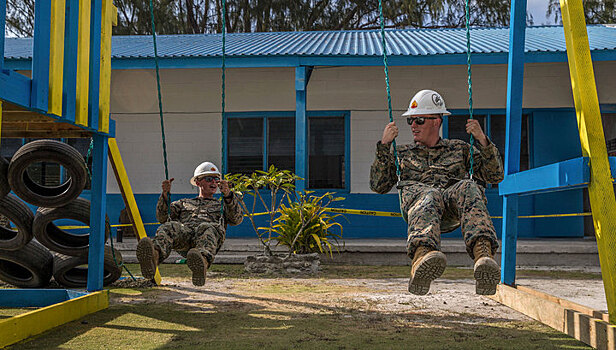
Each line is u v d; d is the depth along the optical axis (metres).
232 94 11.34
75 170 4.61
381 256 8.39
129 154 11.44
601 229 3.22
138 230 5.64
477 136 3.50
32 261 5.41
